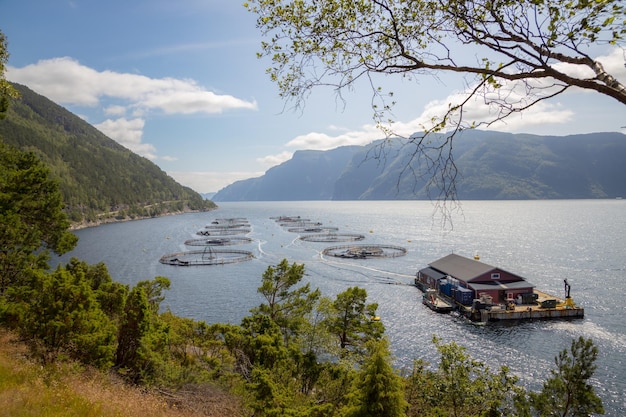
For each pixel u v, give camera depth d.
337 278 78.94
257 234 162.12
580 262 89.00
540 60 5.56
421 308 59.53
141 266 93.56
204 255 108.19
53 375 14.82
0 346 16.70
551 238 133.38
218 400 18.38
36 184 26.20
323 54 6.95
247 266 93.06
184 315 57.88
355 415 16.25
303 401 21.34
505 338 47.41
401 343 46.12
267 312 35.28
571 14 5.32
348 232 165.00
